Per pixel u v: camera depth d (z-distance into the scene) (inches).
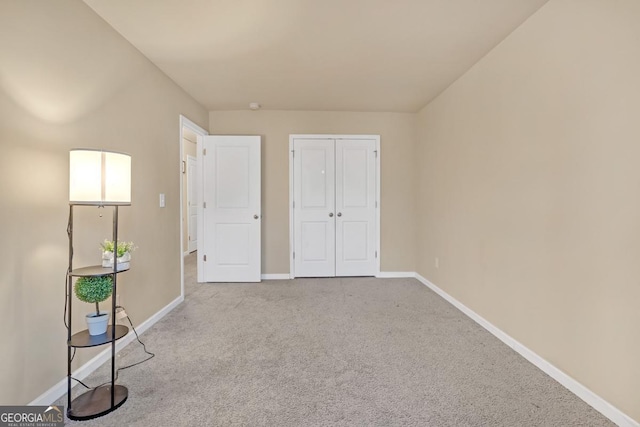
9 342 56.8
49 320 64.9
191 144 257.9
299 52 101.4
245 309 121.5
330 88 132.7
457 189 123.0
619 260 59.3
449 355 85.4
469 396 67.4
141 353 86.2
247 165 159.9
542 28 77.9
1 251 55.6
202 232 159.6
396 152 169.9
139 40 92.9
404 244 171.3
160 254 112.4
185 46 97.0
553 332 74.9
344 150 168.6
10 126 57.2
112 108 86.2
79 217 73.7
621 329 58.9
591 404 64.6
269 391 69.0
